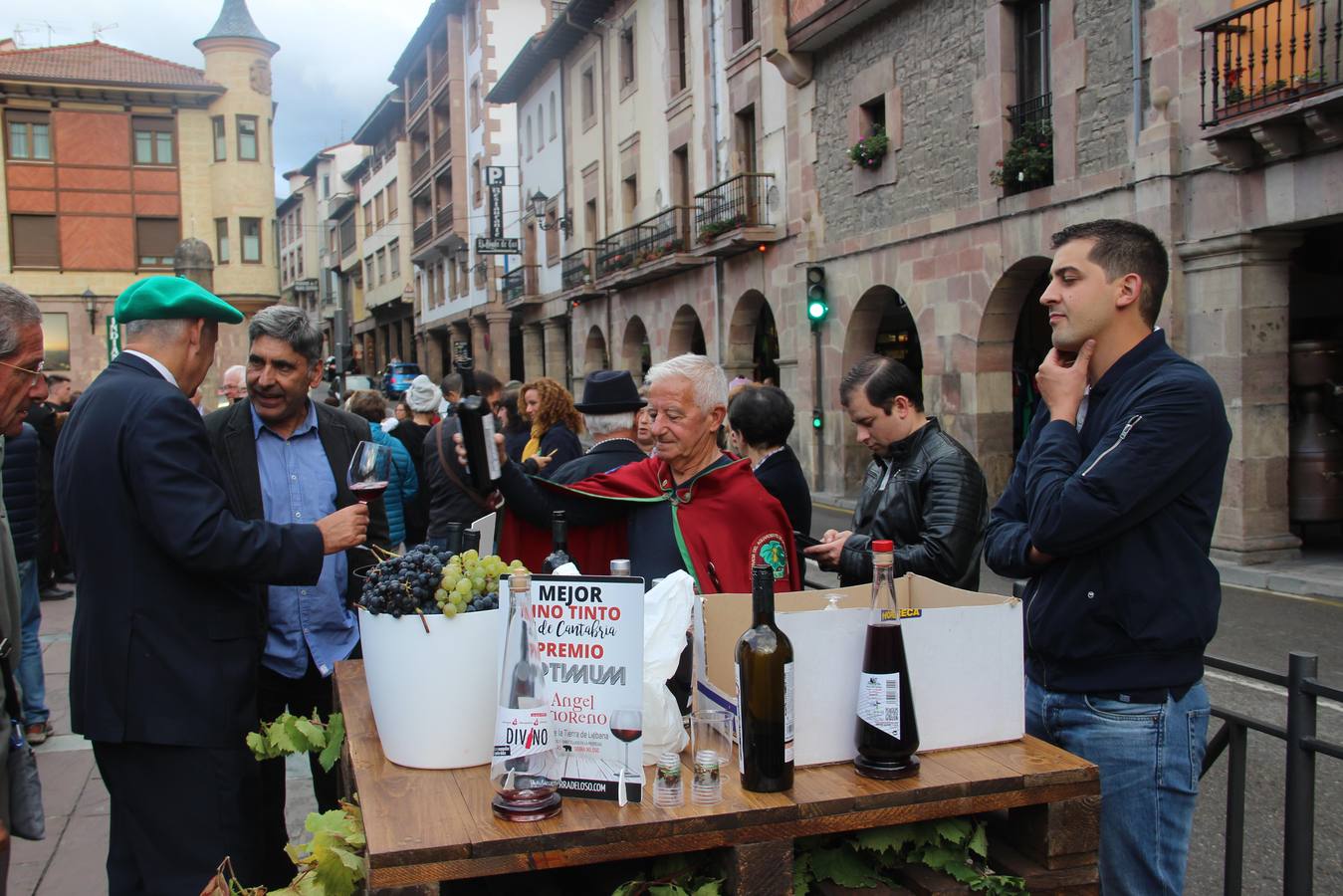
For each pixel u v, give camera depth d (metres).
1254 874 3.62
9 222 34.47
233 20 36.38
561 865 1.70
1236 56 9.12
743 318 19.02
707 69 19.52
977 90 12.62
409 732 2.02
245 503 3.44
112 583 2.58
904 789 1.88
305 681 3.52
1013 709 2.16
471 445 2.67
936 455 3.19
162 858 2.62
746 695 1.88
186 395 2.78
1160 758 2.24
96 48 36.69
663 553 2.92
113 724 2.57
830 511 14.57
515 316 35.97
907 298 14.16
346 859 1.91
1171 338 10.00
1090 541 2.17
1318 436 9.95
